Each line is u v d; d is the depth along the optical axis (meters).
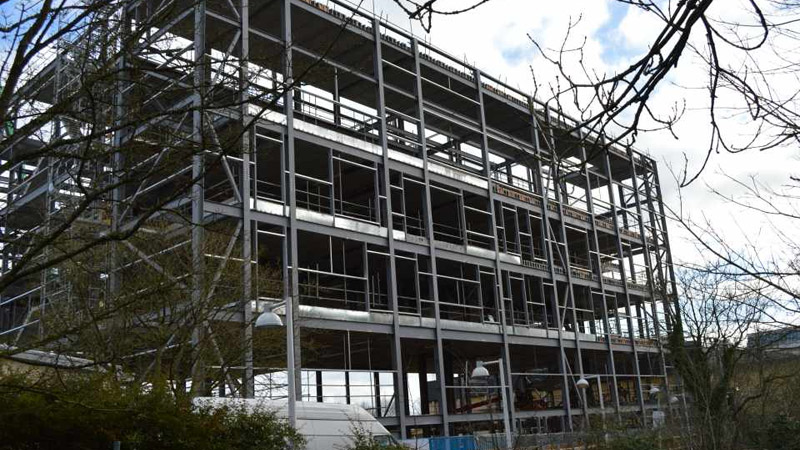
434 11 3.96
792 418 14.42
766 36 3.65
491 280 46.38
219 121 21.48
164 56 11.46
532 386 50.22
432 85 42.09
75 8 8.52
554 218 46.84
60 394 11.25
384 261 41.94
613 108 4.04
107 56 10.55
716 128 4.11
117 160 11.80
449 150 42.38
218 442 15.03
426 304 49.62
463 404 43.41
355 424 21.42
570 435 26.05
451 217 47.97
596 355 50.16
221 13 29.88
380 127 36.19
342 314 31.64
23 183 28.11
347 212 38.75
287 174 31.91
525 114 43.62
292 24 34.88
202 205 26.38
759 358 12.84
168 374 19.86
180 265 23.72
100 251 22.06
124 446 12.60
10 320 32.28
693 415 13.57
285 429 17.47
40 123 8.84
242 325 25.27
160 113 8.77
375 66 36.69
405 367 48.94
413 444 28.47
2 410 11.33
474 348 45.12
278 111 31.39
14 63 8.33
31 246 9.20
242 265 25.86
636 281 52.06
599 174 51.59
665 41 3.69
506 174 46.44
